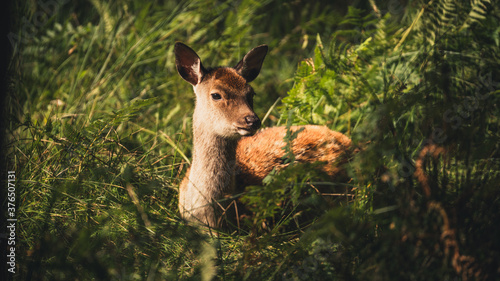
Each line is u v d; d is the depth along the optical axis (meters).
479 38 10.45
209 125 9.52
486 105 8.46
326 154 10.35
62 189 8.30
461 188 7.54
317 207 8.84
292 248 7.46
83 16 15.53
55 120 11.09
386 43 12.09
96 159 9.66
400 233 7.09
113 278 7.29
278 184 7.75
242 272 7.44
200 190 9.46
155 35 13.78
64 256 7.20
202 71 9.92
